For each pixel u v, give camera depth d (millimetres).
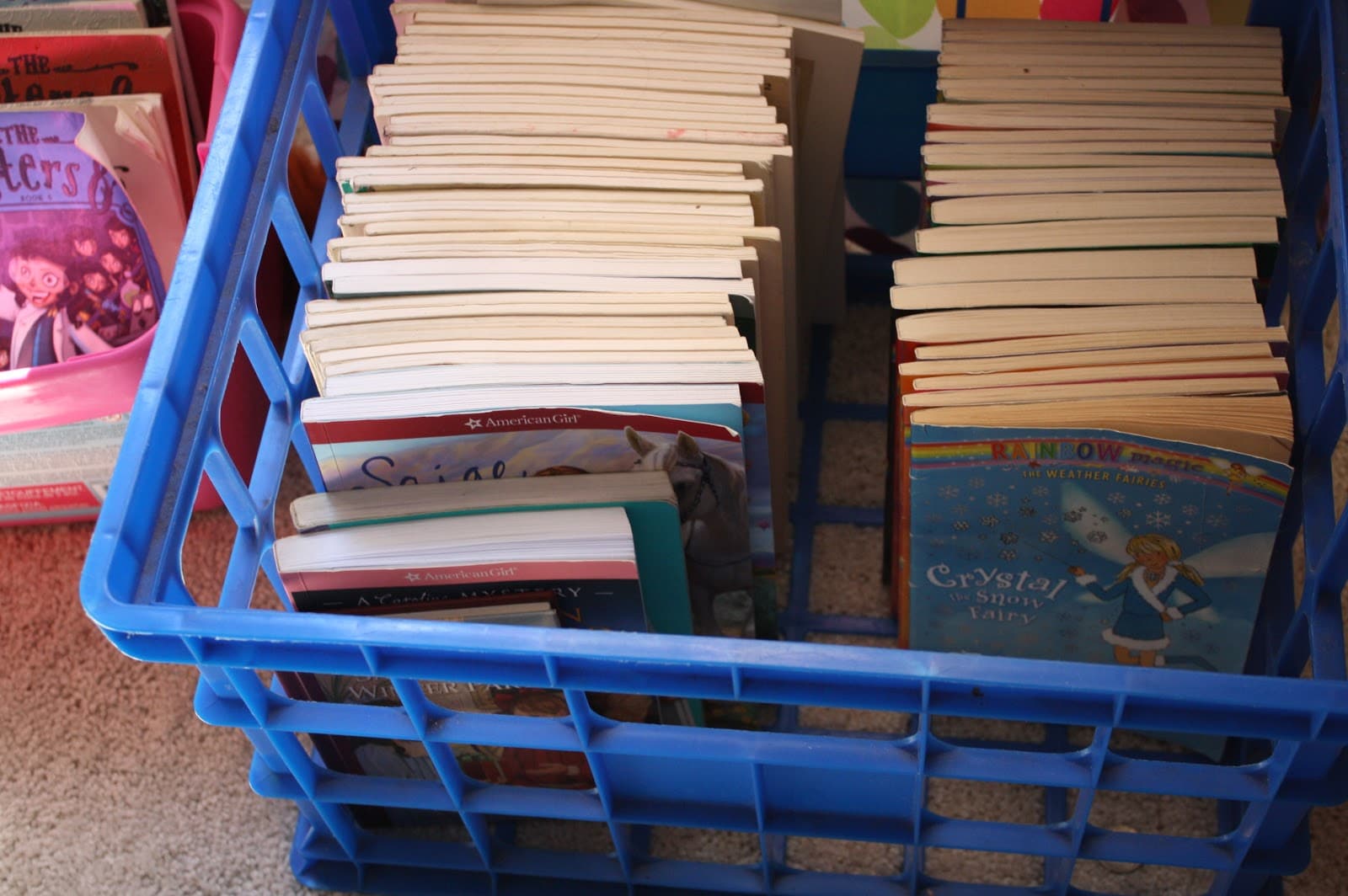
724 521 941
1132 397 864
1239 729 751
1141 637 1002
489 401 854
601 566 864
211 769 1121
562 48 987
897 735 1090
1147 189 937
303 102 987
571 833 1071
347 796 945
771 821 941
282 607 1213
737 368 860
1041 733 1092
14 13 1167
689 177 925
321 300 902
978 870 1035
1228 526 899
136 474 759
